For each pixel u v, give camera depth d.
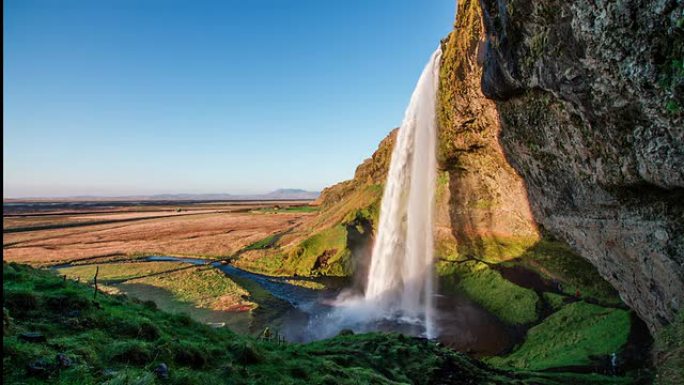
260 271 50.25
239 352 11.84
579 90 14.23
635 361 18.11
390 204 47.44
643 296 17.48
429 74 37.31
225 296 38.25
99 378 7.46
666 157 12.12
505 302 31.84
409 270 42.47
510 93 19.73
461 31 26.83
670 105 10.98
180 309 34.16
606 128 14.25
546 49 14.97
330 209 73.31
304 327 30.58
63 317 10.08
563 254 29.98
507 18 16.56
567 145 17.52
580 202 19.12
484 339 27.16
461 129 30.17
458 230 40.53
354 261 47.81
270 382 10.52
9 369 6.73
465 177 37.69
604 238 18.38
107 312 11.27
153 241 76.25
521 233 33.28
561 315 26.30
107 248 68.25
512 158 25.55
